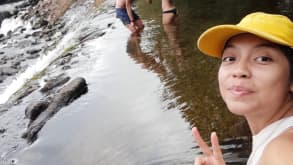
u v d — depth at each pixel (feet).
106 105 6.82
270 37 1.85
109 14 12.81
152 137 5.41
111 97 7.06
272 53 1.91
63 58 10.27
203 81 6.63
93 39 10.89
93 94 7.41
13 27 19.60
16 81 12.28
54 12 17.75
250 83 1.92
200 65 7.29
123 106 6.59
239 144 4.73
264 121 1.96
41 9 19.16
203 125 5.34
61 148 5.96
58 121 6.81
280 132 1.83
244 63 1.94
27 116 7.66
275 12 9.14
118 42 9.92
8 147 6.75
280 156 1.66
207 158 2.27
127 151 5.24
